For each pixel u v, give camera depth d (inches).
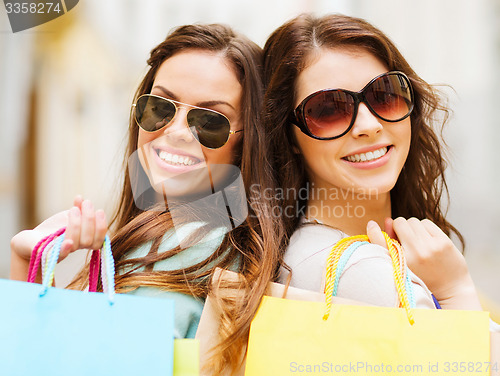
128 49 157.6
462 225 162.9
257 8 150.1
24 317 68.9
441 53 165.3
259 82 108.9
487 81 164.6
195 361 72.2
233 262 98.1
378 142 99.0
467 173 162.4
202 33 107.7
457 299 95.9
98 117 156.6
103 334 69.5
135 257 99.0
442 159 121.0
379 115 98.3
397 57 105.7
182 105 103.0
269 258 93.9
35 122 155.3
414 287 87.7
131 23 157.5
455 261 96.6
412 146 114.2
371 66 100.5
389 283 86.3
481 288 159.8
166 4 157.0
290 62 102.7
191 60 104.6
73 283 105.5
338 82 98.9
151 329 70.5
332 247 93.7
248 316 83.8
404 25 159.9
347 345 78.2
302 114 99.7
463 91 164.9
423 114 113.7
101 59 157.1
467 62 165.9
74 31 155.4
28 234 85.9
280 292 87.6
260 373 79.2
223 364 84.5
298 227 106.8
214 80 104.0
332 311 80.1
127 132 129.2
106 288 76.8
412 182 118.3
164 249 98.3
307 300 86.0
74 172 154.7
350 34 100.2
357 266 88.4
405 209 121.0
